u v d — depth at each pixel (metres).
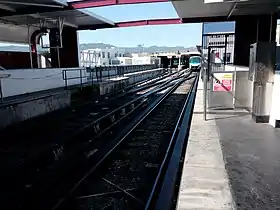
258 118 6.53
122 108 11.27
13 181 4.84
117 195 4.25
